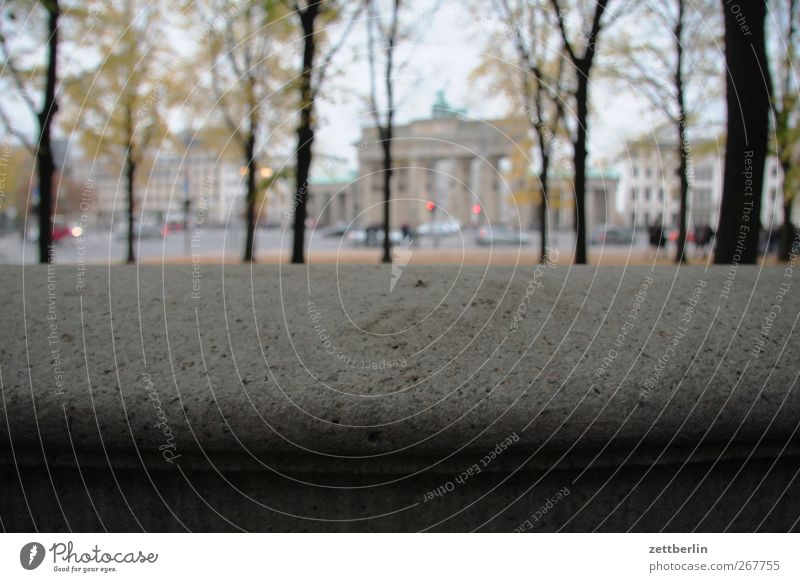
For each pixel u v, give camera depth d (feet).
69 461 4.11
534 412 3.87
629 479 4.18
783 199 27.22
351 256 45.27
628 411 3.91
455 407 3.86
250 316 4.82
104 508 4.18
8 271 6.02
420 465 4.02
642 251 42.50
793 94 23.36
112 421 3.85
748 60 13.41
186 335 4.51
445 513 4.12
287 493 4.14
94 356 4.24
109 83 22.47
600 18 19.45
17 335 4.49
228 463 4.03
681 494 4.21
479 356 4.28
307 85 19.88
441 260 32.96
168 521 4.20
